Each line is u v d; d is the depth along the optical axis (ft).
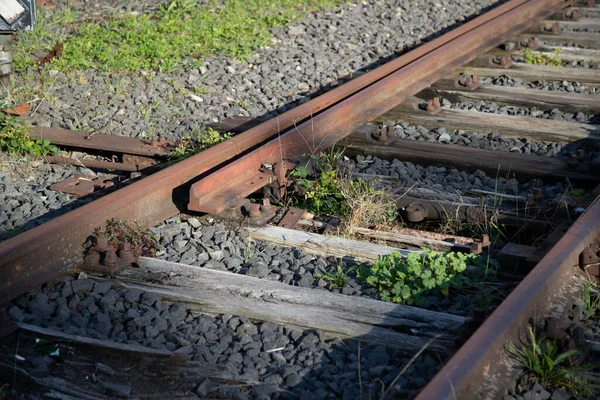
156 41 30.37
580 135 22.72
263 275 15.35
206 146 21.81
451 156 21.02
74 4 35.12
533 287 13.08
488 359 11.47
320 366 12.64
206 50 30.50
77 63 28.12
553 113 25.25
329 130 21.66
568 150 22.39
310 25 33.81
